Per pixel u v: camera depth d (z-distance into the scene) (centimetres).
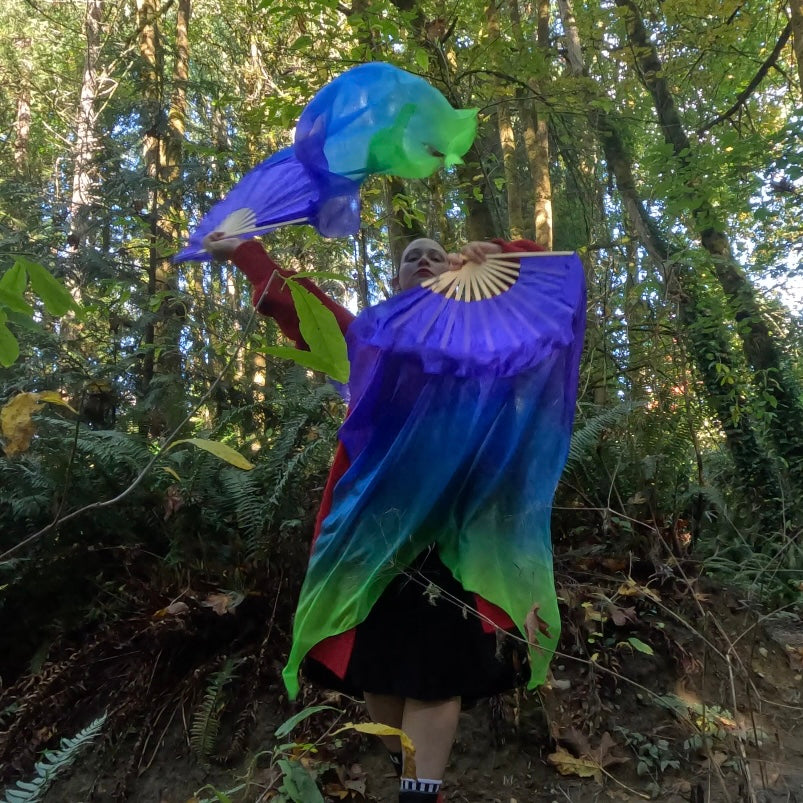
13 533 299
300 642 176
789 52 927
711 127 811
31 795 167
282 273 211
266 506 289
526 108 667
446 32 553
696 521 386
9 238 550
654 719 252
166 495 299
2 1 1312
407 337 194
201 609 267
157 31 771
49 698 256
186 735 242
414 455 187
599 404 437
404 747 139
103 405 443
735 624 305
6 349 105
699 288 603
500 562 182
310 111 183
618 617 271
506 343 195
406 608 179
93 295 621
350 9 555
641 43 777
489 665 178
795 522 540
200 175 627
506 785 226
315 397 337
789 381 760
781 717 265
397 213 539
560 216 950
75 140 949
